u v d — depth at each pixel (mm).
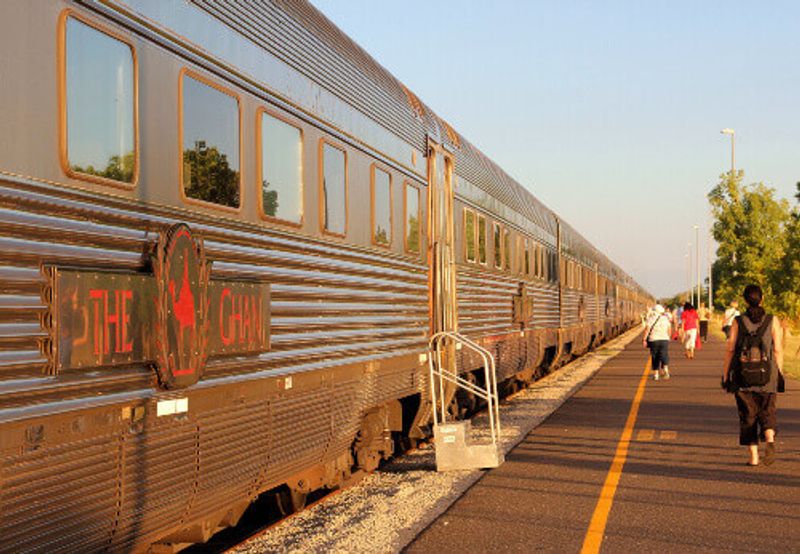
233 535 8211
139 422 5047
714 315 79688
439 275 12016
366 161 9305
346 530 7555
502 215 16422
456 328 12789
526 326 18359
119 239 4930
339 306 8336
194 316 5539
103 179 4824
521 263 18109
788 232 36938
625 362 29328
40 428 4258
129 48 5094
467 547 7070
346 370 8445
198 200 5812
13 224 4125
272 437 6836
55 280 4359
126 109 5055
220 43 6164
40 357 4281
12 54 4188
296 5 7625
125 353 4871
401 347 10297
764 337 10219
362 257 9070
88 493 4645
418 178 11320
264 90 6844
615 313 43906
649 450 11547
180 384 5355
